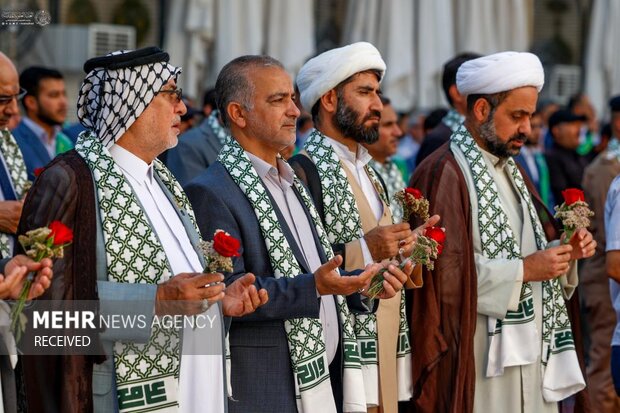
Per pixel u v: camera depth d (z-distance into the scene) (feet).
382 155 36.65
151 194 20.70
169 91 20.43
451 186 27.09
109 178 19.69
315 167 25.93
